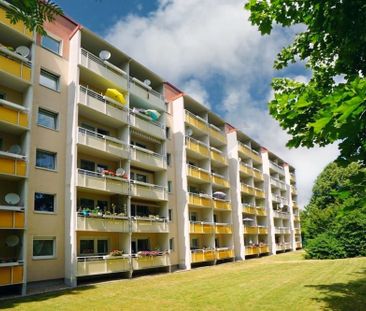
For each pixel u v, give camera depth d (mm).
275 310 11062
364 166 5633
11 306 12438
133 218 22609
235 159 39469
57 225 18594
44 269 17500
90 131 20688
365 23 5586
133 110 24484
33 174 18094
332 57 8031
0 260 15430
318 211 41875
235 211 38062
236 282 18047
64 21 21672
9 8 5160
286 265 27297
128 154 23250
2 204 16234
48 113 19781
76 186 19094
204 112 35156
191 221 28969
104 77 22312
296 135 6711
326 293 13680
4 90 17484
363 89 3572
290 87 8734
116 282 19219
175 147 30688
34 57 18031
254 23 6957
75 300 13570
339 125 3836
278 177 55281
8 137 17203
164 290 15906
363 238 32125
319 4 5832
